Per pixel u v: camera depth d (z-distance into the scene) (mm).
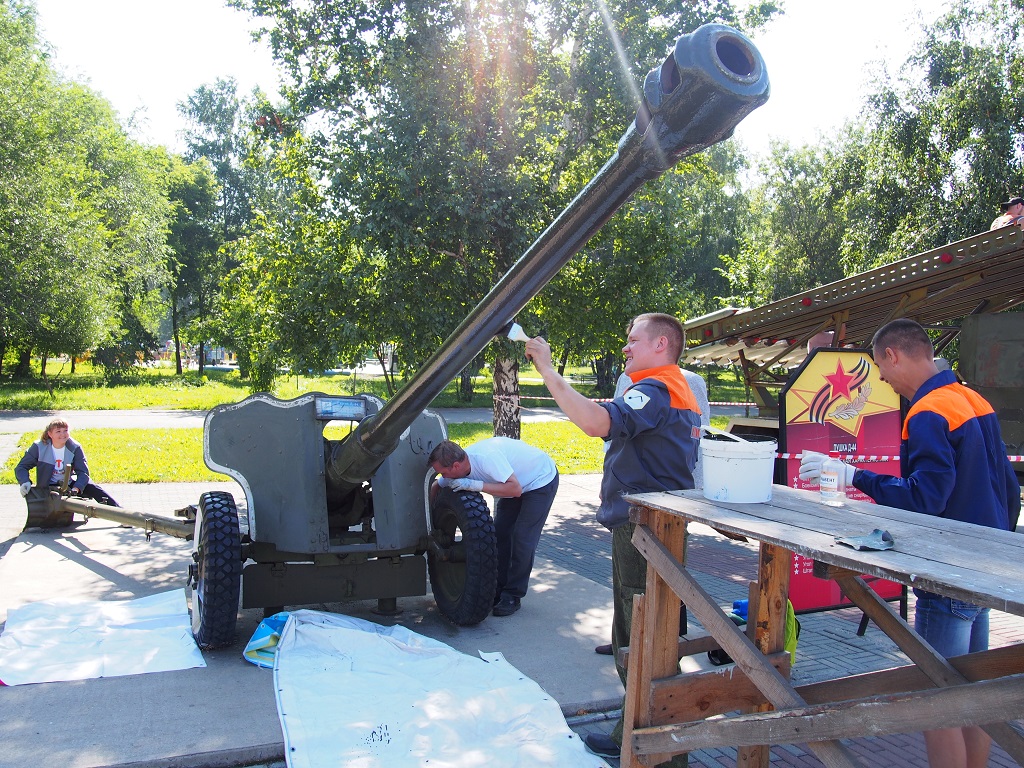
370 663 4031
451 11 8820
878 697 1800
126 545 6875
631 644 2469
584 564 6789
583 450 15297
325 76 9531
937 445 2541
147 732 3354
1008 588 1499
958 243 5391
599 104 9469
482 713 3449
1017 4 14711
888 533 1913
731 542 7836
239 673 4047
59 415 22031
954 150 15141
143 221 32000
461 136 8352
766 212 27422
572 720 3664
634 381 3127
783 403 4793
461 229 8297
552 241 2451
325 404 4914
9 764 3059
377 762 3025
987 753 2719
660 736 2328
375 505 4914
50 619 4699
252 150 10211
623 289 9617
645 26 9344
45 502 7266
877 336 2902
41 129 25500
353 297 8727
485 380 46000
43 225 25250
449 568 5180
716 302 33094
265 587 4664
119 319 34969
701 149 2043
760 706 2570
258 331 10023
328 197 9148
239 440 4742
